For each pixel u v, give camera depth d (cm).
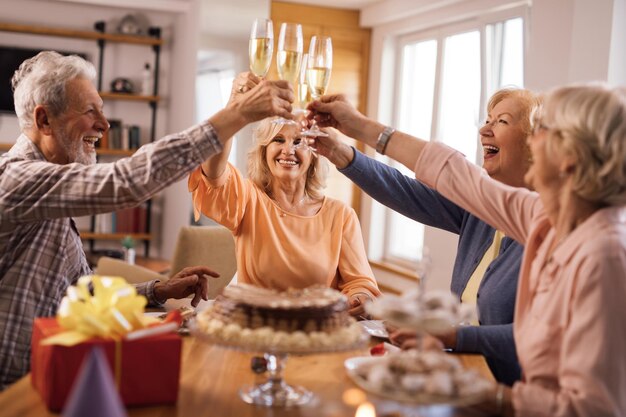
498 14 525
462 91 584
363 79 694
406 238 669
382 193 234
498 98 237
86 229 674
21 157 194
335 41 682
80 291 149
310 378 162
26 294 188
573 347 132
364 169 230
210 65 650
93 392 103
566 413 129
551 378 142
